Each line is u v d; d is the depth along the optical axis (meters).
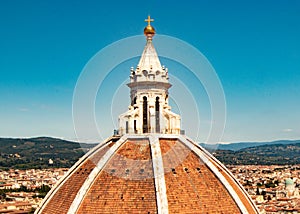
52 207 83.00
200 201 77.19
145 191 75.69
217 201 79.12
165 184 76.44
